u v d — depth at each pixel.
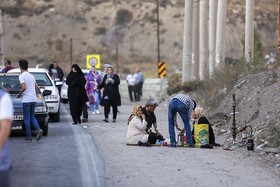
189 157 27.09
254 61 46.12
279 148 27.98
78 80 43.06
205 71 60.09
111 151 29.06
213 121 38.75
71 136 35.31
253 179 22.12
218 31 61.50
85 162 25.95
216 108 42.94
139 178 22.42
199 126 30.45
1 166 12.40
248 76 41.22
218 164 25.30
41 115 34.94
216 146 30.66
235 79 45.22
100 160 26.42
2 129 12.27
